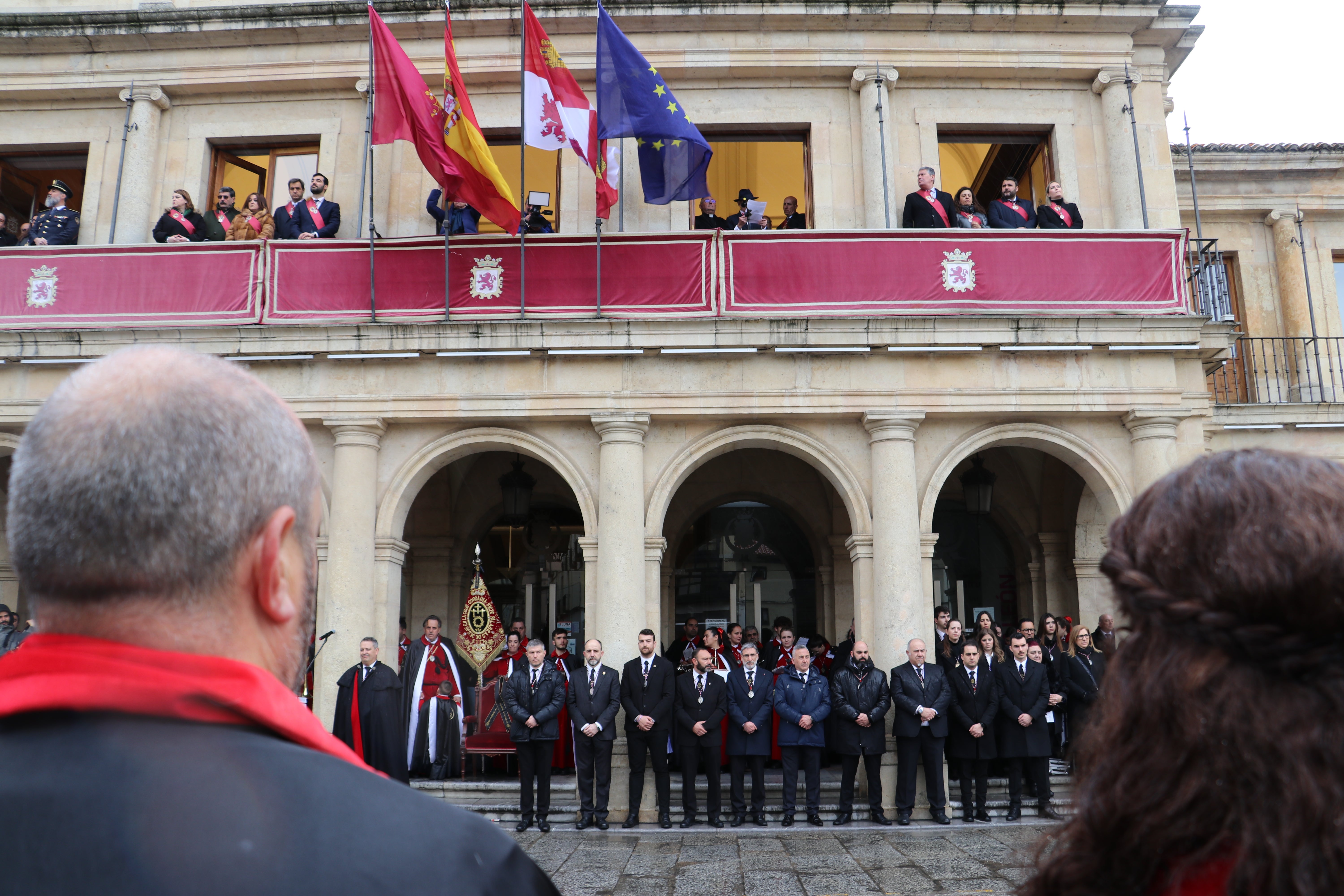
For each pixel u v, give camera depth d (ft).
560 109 38.93
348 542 39.32
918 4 43.29
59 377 40.42
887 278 39.91
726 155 45.60
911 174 44.29
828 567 52.49
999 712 35.35
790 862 28.02
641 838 32.48
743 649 35.55
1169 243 40.40
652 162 39.88
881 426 39.88
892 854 28.96
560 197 44.09
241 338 39.78
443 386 40.19
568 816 35.91
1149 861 3.07
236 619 3.60
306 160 46.21
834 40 44.11
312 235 41.42
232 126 45.80
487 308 40.06
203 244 40.50
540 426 40.83
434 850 2.96
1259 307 53.88
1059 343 39.47
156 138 45.60
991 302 39.81
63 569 3.37
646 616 39.32
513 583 54.34
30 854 2.73
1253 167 53.62
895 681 35.47
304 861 2.76
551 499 54.19
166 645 3.42
